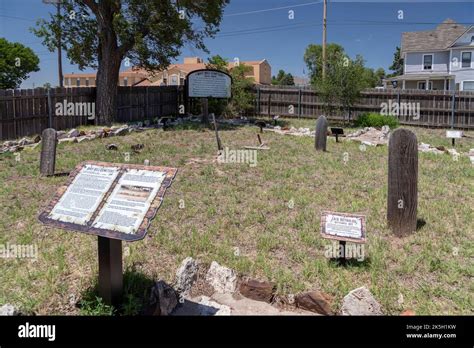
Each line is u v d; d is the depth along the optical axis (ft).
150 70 54.65
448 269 13.29
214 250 14.52
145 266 13.23
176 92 66.90
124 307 10.66
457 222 17.43
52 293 11.48
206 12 52.31
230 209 18.84
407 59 114.11
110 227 9.55
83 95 49.93
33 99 41.96
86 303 10.75
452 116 59.31
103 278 10.64
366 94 63.62
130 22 48.47
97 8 48.80
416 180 15.94
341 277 12.63
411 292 12.00
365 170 26.99
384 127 48.14
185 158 30.81
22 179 23.97
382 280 12.59
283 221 17.44
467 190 22.35
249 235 16.03
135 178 10.45
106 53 50.52
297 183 23.80
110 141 37.93
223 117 64.54
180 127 48.44
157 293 11.07
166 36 51.19
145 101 60.13
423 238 15.70
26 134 41.22
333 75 59.47
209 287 12.57
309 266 13.28
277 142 39.14
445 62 109.60
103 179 10.66
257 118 66.23
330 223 13.58
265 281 12.17
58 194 10.62
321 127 34.42
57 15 50.03
